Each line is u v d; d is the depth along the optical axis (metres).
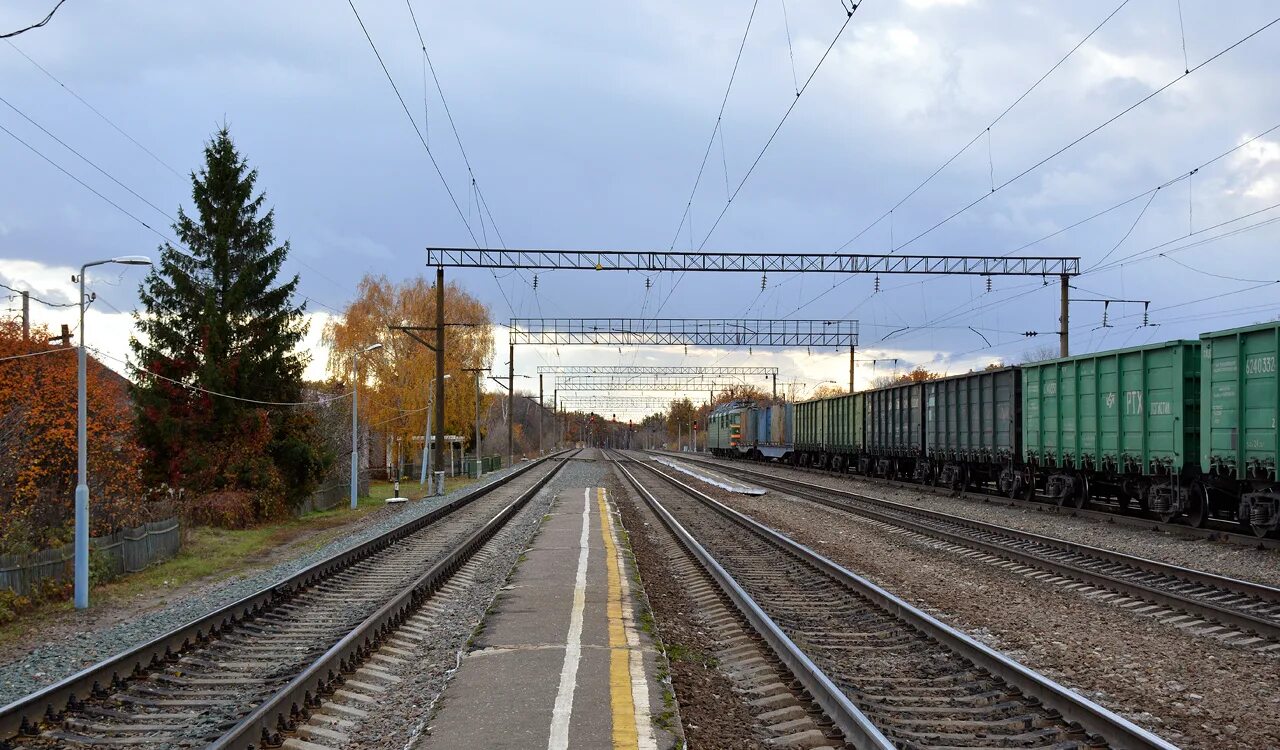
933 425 34.91
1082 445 23.48
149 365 31.05
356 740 7.03
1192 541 18.34
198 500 29.03
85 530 15.05
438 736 6.39
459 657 8.73
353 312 54.50
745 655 9.35
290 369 34.12
